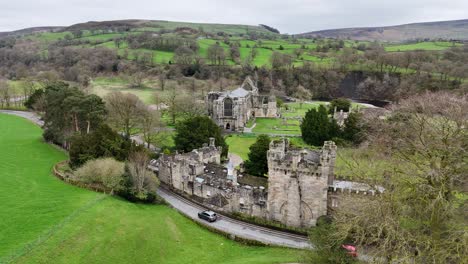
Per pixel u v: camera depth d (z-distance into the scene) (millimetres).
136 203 81625
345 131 134750
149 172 88750
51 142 127562
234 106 174500
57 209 71500
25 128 152250
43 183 87812
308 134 142000
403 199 51094
